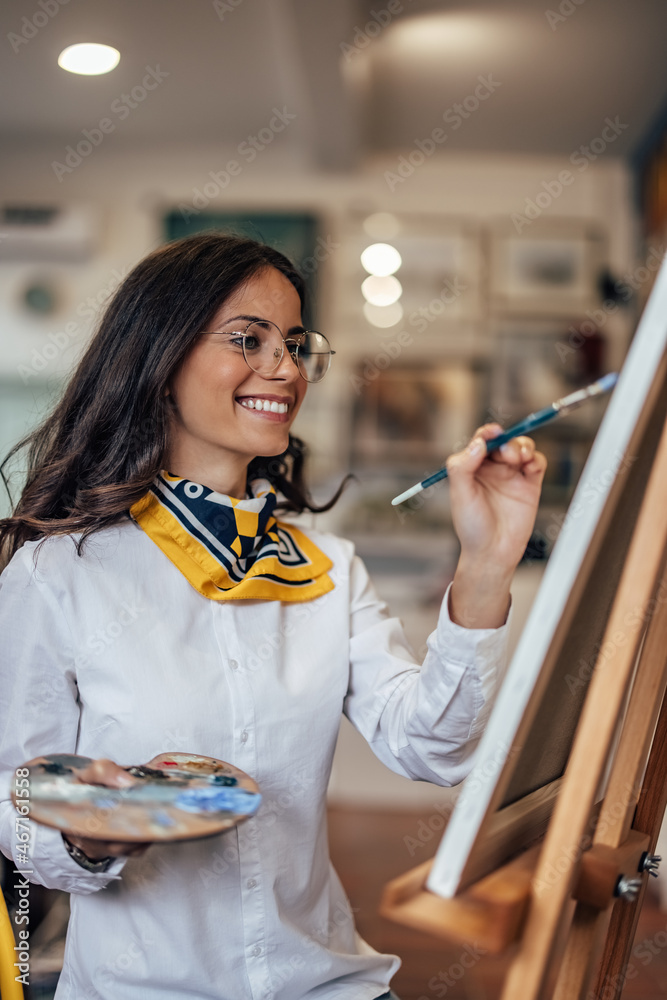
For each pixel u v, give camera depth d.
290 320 1.08
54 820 0.67
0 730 0.98
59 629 0.99
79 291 4.14
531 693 0.60
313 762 1.03
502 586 0.88
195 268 1.05
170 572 1.02
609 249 4.13
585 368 4.10
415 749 0.99
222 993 0.94
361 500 4.14
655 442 0.71
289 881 1.00
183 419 1.07
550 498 4.06
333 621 1.10
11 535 1.09
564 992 0.70
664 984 2.13
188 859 0.94
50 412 1.25
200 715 0.97
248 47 3.20
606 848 0.73
